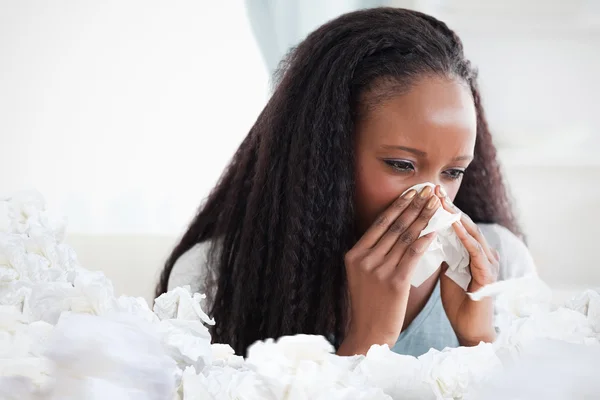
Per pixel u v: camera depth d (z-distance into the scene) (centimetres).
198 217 113
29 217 38
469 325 91
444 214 84
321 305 93
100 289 29
